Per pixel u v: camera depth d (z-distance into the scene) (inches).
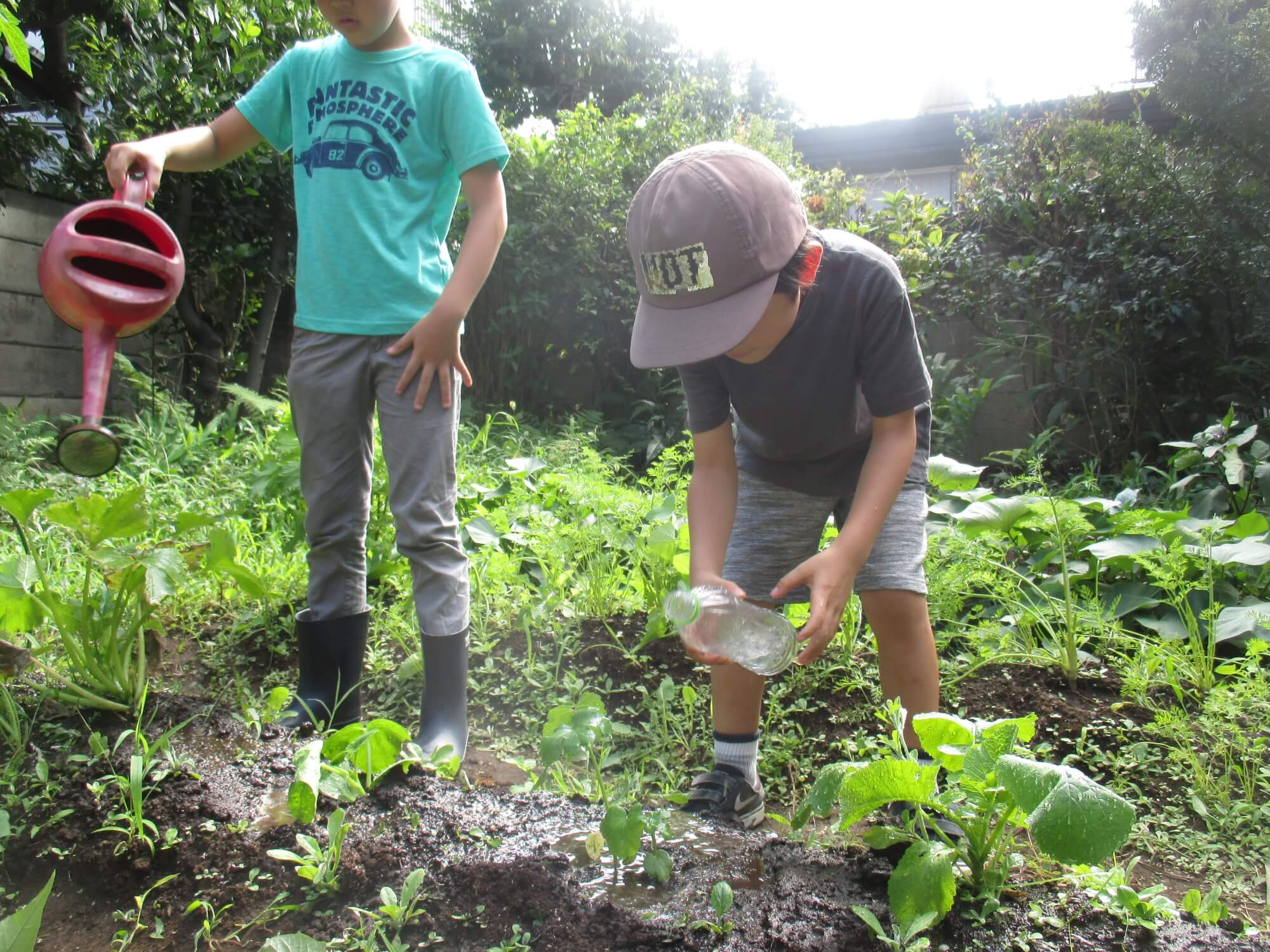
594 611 133.4
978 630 120.0
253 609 131.0
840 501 90.4
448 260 98.7
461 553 95.2
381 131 92.4
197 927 66.3
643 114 320.2
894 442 76.5
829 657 116.6
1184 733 93.4
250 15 250.2
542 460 186.4
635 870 67.6
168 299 82.0
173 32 253.3
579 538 141.0
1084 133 253.0
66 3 232.7
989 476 268.4
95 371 78.4
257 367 272.7
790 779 97.5
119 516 91.4
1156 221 239.5
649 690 114.4
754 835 74.4
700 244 63.5
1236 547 123.2
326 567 99.7
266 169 258.7
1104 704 105.8
